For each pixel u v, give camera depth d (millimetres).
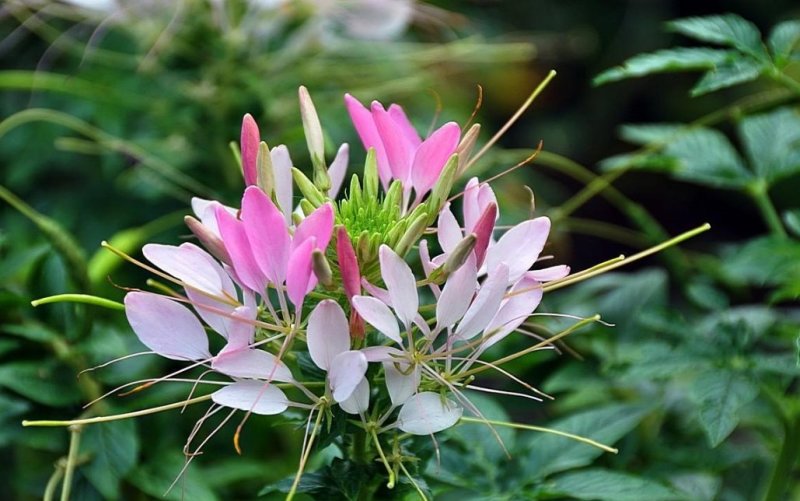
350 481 667
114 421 753
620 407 755
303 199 666
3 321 769
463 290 645
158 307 651
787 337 792
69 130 945
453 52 966
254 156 660
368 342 667
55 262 771
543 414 904
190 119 880
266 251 644
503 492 727
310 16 898
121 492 769
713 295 805
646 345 769
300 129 823
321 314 637
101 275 834
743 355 759
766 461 824
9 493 832
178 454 769
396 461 662
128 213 953
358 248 652
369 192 670
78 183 988
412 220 657
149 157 887
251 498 884
